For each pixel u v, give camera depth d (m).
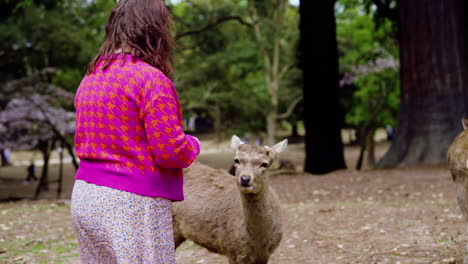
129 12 2.48
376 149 40.47
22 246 6.36
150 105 2.25
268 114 36.81
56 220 8.39
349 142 47.78
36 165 38.38
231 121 46.00
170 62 2.60
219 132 43.28
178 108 2.34
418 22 14.89
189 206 4.27
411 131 14.98
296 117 44.44
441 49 14.65
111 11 2.53
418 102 14.91
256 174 3.52
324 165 16.97
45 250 6.14
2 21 19.45
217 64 34.75
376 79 26.92
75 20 21.70
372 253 5.62
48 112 19.36
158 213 2.34
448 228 6.70
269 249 3.87
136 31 2.44
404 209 8.35
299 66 19.09
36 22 19.19
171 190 2.39
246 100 38.06
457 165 4.23
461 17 14.88
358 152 38.84
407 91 15.21
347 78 27.62
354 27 27.16
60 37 19.16
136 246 2.27
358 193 11.07
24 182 27.27
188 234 4.31
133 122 2.30
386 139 48.66
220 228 4.02
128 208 2.27
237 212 3.91
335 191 11.50
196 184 4.38
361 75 26.75
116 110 2.29
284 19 37.06
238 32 34.34
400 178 12.44
